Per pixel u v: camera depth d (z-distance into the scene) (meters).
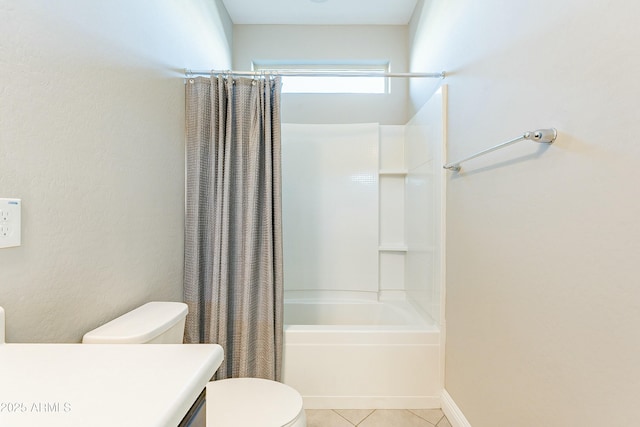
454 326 1.58
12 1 0.71
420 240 2.14
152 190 1.32
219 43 2.29
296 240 2.58
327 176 2.59
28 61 0.75
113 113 1.07
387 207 2.64
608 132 0.72
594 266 0.76
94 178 0.98
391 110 2.67
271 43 2.66
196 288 1.58
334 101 2.68
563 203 0.85
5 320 0.70
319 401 1.70
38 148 0.78
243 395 1.17
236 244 1.64
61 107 0.85
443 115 1.72
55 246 0.84
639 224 0.65
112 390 0.48
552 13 0.90
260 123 1.66
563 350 0.86
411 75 1.73
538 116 0.96
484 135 1.29
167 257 1.44
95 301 0.99
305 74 1.70
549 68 0.91
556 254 0.88
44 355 0.60
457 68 1.58
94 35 0.98
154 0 1.34
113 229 1.08
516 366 1.06
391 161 2.64
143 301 1.26
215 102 1.63
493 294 1.21
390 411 1.69
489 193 1.24
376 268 2.55
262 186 1.68
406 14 2.52
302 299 2.55
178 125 1.55
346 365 1.71
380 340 1.71
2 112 0.69
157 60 1.36
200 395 0.59
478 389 1.33
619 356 0.70
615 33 0.70
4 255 0.69
